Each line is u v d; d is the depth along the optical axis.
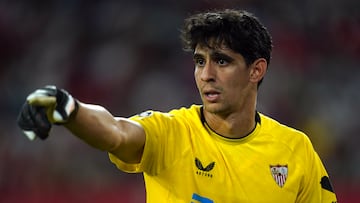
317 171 16.31
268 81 51.34
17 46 53.91
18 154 45.66
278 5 56.09
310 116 51.25
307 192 16.09
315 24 56.41
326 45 55.94
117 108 51.28
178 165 14.53
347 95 53.38
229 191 14.88
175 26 54.53
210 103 14.74
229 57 14.62
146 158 13.91
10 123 48.91
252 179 15.18
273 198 15.30
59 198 44.00
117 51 53.19
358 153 50.31
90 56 53.47
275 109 50.50
